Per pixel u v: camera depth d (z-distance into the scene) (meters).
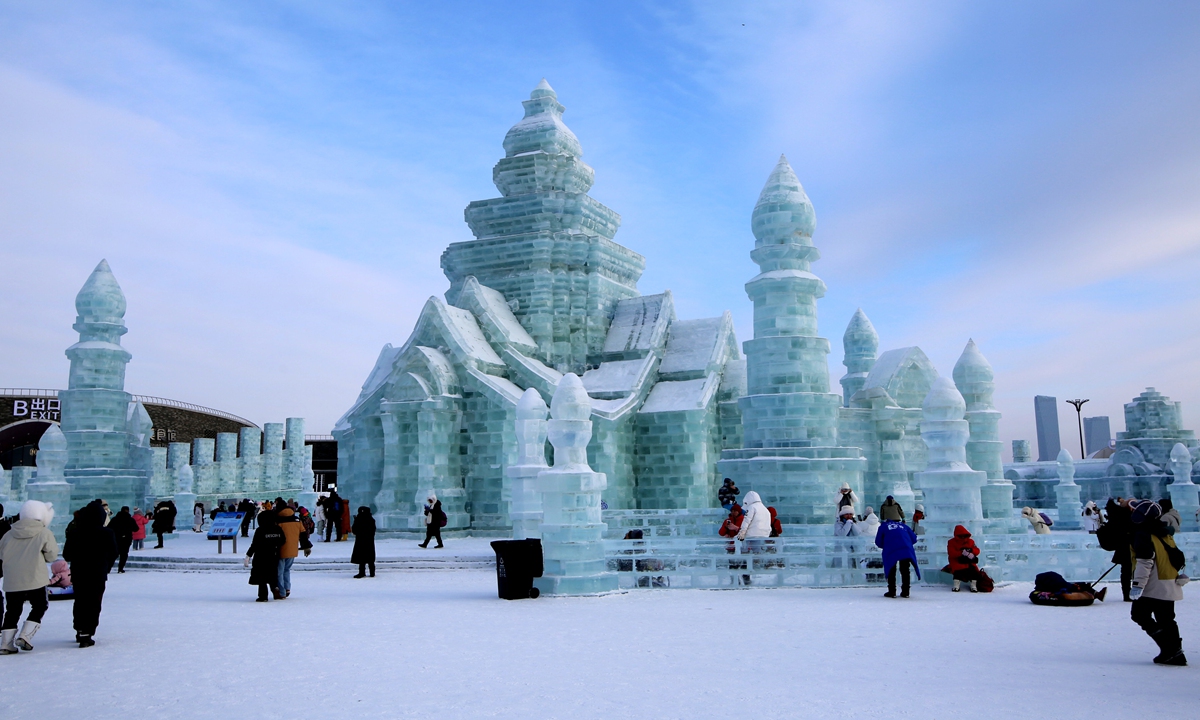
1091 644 13.20
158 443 87.62
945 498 22.55
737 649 12.81
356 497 43.66
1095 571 22.20
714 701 9.55
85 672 11.59
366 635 14.40
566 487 20.78
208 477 72.31
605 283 47.62
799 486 31.78
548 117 49.28
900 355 42.38
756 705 9.36
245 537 43.84
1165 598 11.52
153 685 10.73
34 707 9.69
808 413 32.97
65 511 36.84
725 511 31.92
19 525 13.48
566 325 46.19
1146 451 59.75
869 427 40.69
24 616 18.09
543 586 20.39
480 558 28.62
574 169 49.00
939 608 17.59
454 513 39.72
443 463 40.19
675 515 32.50
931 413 23.03
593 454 40.19
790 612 17.05
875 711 9.09
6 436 80.94
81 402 42.91
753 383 34.00
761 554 22.47
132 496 43.56
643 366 43.69
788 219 34.06
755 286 34.19
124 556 29.25
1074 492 47.78
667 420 41.97
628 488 41.50
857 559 22.83
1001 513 36.94
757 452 32.94
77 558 13.78
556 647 13.07
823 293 34.62
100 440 42.84
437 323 42.41
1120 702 9.44
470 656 12.37
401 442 40.91
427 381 41.22
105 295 44.38
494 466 40.50
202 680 10.99
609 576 20.92
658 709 9.22
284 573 20.14
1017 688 10.13
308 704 9.63
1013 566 22.56
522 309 46.38
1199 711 9.04
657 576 21.80
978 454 37.69
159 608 18.53
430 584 23.64
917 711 9.08
